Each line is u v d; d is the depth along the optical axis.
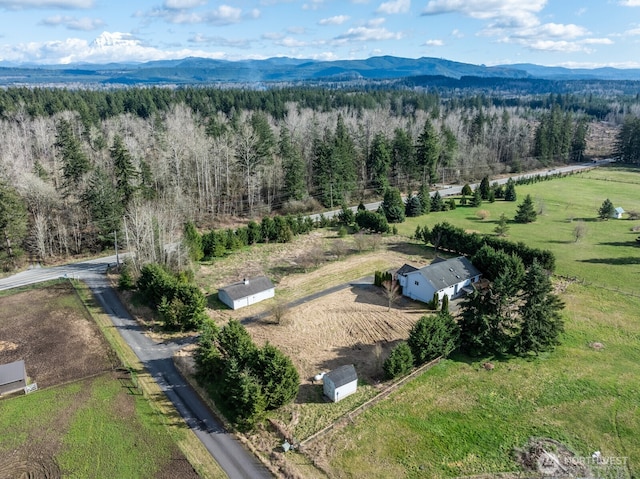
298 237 78.75
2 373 37.12
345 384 36.38
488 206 98.50
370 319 49.66
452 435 32.50
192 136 98.31
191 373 39.66
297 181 93.88
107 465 30.06
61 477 29.14
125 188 71.62
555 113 148.38
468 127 148.38
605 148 172.75
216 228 83.19
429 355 40.44
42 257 67.50
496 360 41.69
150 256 56.41
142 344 44.84
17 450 31.34
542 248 70.88
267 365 34.28
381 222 79.56
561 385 37.81
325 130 115.12
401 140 109.19
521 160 140.62
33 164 89.62
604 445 31.47
